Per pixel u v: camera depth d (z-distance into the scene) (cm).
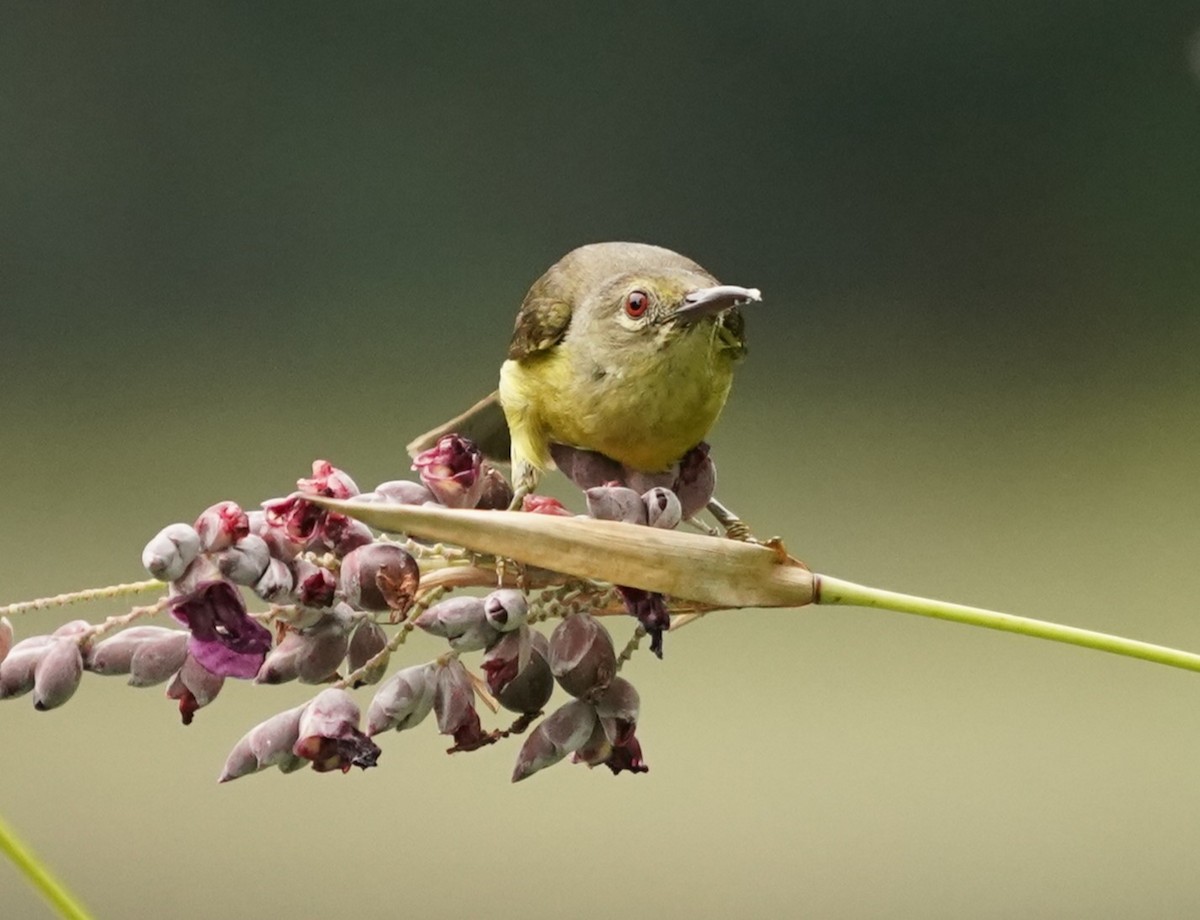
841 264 1530
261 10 1534
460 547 294
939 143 1548
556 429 443
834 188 1544
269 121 1528
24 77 1506
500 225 1544
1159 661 297
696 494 354
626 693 289
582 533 287
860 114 1559
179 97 1519
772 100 1559
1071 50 1547
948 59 1553
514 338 444
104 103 1515
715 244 1552
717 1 1565
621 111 1564
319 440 1281
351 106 1539
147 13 1525
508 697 287
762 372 1417
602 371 425
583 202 1553
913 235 1534
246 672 268
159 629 278
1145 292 1496
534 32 1553
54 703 271
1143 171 1520
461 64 1562
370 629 284
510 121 1553
